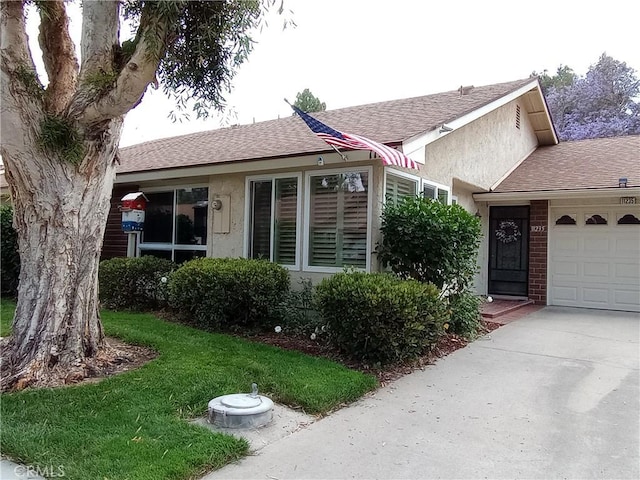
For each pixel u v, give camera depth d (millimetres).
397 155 6250
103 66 5004
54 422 3824
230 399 4219
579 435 3984
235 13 5098
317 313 7207
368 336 5715
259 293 7219
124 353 5770
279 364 5492
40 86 4824
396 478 3262
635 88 30094
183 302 7836
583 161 12227
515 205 11977
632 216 10609
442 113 9000
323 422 4238
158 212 11102
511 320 9312
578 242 11195
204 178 10047
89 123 4906
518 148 13219
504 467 3428
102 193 5289
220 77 5660
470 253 7316
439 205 7199
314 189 8055
